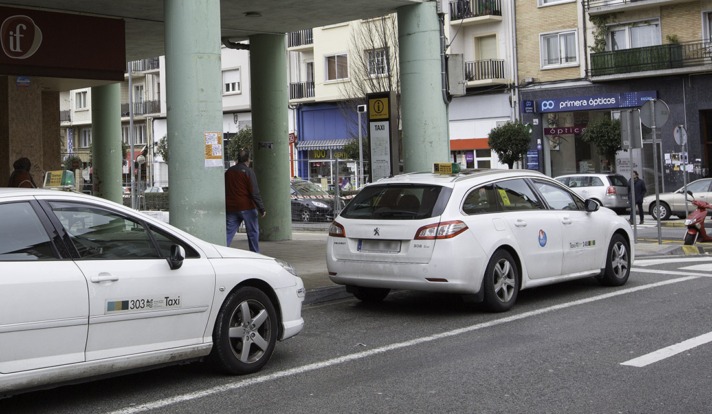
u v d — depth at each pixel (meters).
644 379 5.96
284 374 6.44
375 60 34.12
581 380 5.99
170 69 10.52
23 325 5.01
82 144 61.38
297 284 6.99
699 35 32.22
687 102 32.62
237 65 46.16
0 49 12.98
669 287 10.65
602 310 9.01
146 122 56.34
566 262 9.93
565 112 35.72
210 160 10.48
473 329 8.12
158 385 6.16
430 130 14.09
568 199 10.33
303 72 44.84
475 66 36.97
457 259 8.52
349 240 9.21
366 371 6.48
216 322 6.25
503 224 9.07
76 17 13.94
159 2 13.45
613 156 33.81
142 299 5.68
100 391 6.01
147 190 34.91
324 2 14.15
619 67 33.50
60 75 13.73
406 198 9.00
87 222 5.64
